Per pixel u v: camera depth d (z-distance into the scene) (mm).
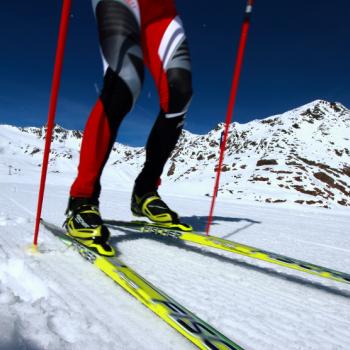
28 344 837
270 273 1857
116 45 1724
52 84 1732
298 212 7656
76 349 871
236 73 2352
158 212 2100
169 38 2066
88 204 1784
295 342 1095
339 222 5820
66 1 1671
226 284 1608
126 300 1253
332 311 1389
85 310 1132
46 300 1171
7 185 9391
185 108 2107
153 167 2143
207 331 938
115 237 2393
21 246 1843
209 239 1866
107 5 1766
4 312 970
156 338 1005
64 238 1871
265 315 1291
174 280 1591
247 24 2285
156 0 2041
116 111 1731
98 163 1782
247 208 7953
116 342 950
